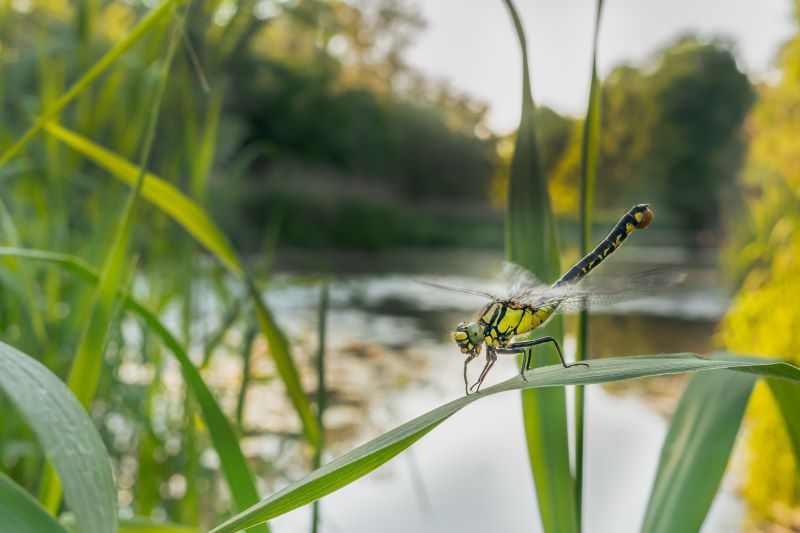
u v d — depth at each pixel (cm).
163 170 28
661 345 110
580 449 15
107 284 16
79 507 11
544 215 16
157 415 30
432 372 82
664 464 15
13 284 24
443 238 364
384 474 57
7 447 24
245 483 15
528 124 16
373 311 126
